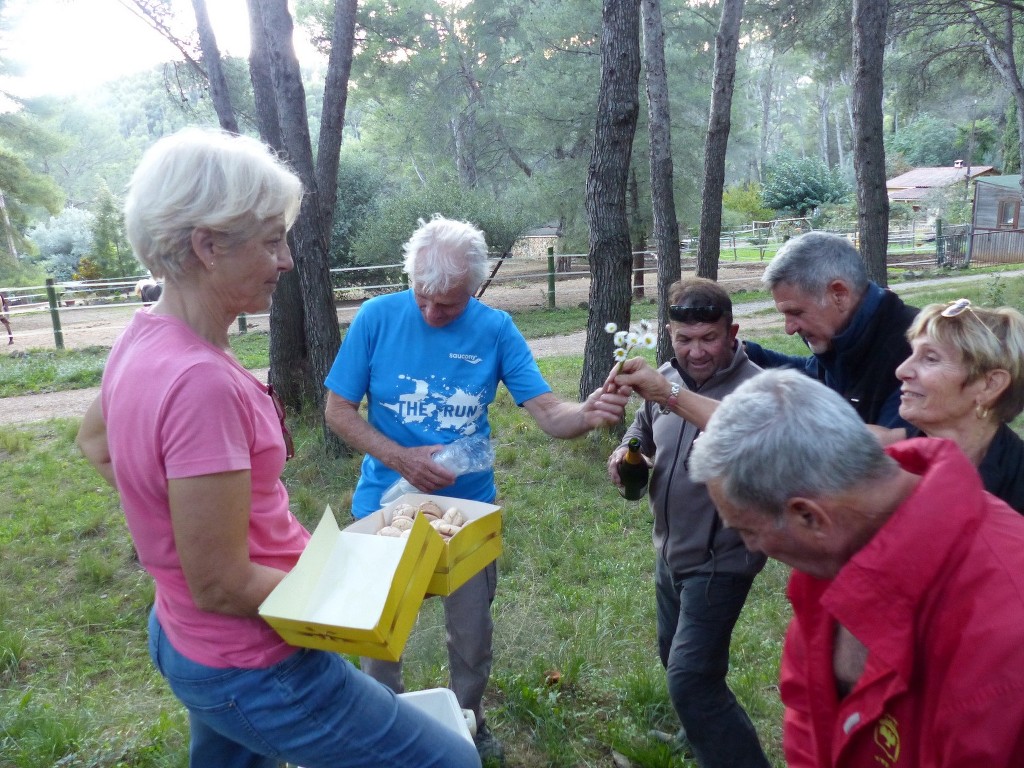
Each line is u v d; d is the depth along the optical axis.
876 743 1.46
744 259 33.38
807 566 1.50
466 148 28.89
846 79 18.92
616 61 6.90
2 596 4.97
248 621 1.71
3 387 13.03
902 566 1.33
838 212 36.44
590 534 5.71
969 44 19.00
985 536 1.34
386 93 27.11
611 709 3.55
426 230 2.84
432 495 2.72
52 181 28.56
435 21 27.59
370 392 3.04
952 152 57.53
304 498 6.51
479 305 3.03
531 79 20.62
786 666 1.78
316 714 1.78
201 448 1.54
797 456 1.38
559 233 22.89
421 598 1.88
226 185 1.59
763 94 65.81
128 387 1.60
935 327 2.17
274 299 8.69
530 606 4.62
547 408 2.90
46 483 7.55
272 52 7.22
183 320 1.68
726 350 2.81
